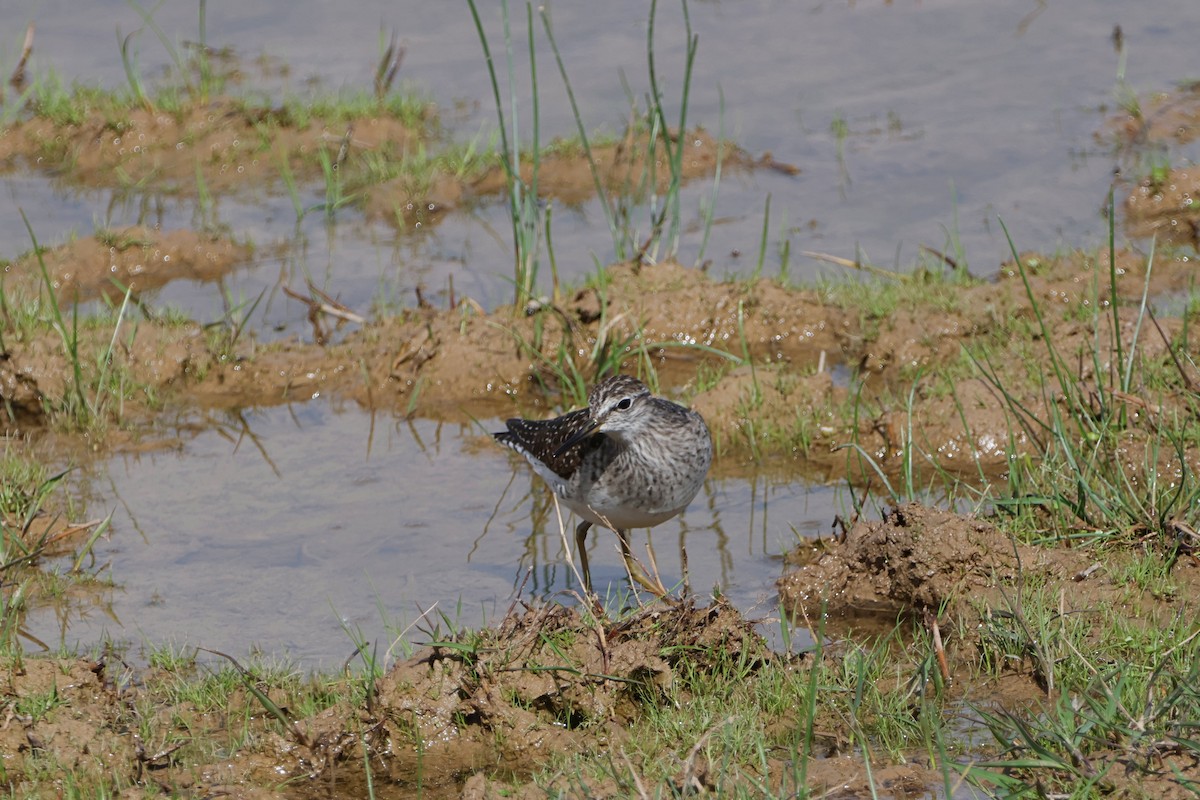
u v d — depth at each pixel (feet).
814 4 90.22
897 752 26.43
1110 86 75.10
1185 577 32.30
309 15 88.53
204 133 71.61
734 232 61.46
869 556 34.63
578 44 82.33
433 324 52.47
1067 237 58.13
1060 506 35.19
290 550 38.63
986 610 30.78
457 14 88.28
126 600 35.76
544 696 28.91
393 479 43.60
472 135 71.97
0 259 58.85
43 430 47.73
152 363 50.98
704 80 77.66
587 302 52.49
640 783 23.65
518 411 48.91
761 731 27.43
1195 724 24.14
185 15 87.61
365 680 30.07
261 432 47.47
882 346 50.39
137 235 60.18
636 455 34.88
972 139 69.97
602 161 68.18
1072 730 25.31
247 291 57.52
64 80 77.30
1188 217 58.39
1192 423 38.91
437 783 27.20
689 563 37.32
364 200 66.08
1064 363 42.68
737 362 48.55
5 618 34.40
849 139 70.90
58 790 26.37
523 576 37.11
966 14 88.63
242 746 28.07
